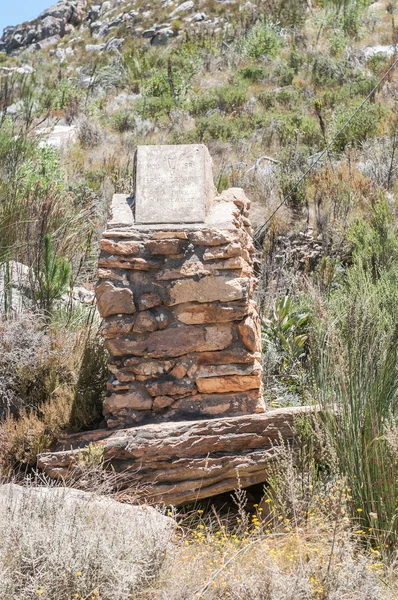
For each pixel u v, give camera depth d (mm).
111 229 4766
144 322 4598
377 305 5113
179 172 5008
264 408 4633
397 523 3986
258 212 9039
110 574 3287
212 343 4598
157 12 37094
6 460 4539
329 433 4281
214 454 4473
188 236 4672
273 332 6270
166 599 3238
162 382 4609
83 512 3674
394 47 18172
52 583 3225
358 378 4402
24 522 3453
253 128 13469
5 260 6551
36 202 7535
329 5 24219
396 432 3904
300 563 3408
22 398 4984
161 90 17766
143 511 3977
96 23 40969
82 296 6867
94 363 4984
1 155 8727
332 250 7996
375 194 8977
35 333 5191
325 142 11391
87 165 11836
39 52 41094
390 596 3438
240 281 4605
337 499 3637
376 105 13008
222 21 30938
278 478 4289
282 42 21375
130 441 4426
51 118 15516
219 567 3490
